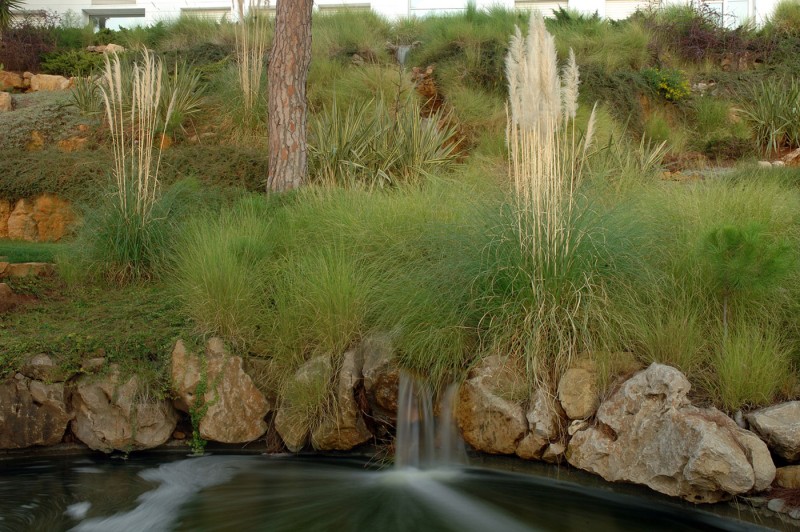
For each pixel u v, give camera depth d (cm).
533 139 574
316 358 609
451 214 716
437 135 1147
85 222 843
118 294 766
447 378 577
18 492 538
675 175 1067
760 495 464
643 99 1498
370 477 559
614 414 514
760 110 1433
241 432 605
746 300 582
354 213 757
